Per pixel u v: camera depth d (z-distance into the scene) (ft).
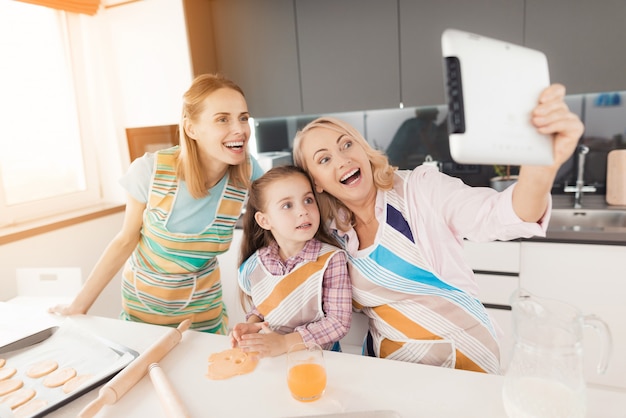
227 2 7.95
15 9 6.91
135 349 3.23
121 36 7.97
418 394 2.47
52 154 7.60
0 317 3.99
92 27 7.94
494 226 2.78
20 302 4.58
